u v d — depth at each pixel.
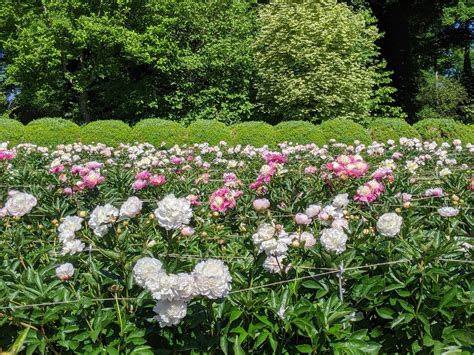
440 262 1.94
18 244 2.30
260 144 9.68
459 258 1.98
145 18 14.45
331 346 1.67
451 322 1.78
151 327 1.73
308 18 13.09
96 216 1.93
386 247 1.98
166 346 1.79
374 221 2.43
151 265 1.62
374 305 1.81
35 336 1.67
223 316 1.75
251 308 1.75
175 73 14.40
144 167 5.02
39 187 3.71
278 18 13.20
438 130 10.34
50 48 13.84
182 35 14.80
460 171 4.75
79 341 1.70
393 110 17.45
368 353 1.67
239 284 1.92
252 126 9.91
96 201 3.46
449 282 1.81
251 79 14.34
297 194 3.34
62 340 1.69
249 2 15.75
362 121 13.68
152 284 1.58
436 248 1.88
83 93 15.50
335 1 13.62
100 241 2.04
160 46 13.87
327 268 1.87
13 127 9.84
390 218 1.97
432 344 1.67
